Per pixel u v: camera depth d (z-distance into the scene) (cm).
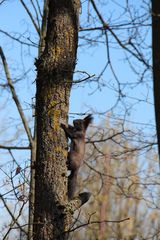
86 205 2519
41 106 1241
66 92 1248
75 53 1283
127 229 2975
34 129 1413
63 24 1272
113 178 1728
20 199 1188
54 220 1188
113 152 1697
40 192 1205
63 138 1227
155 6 1109
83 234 2034
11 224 1185
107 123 1664
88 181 1875
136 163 1806
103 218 2862
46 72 1247
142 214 3061
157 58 1088
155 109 1084
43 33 1520
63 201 1204
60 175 1209
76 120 1602
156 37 1096
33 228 1197
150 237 1709
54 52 1257
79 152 1524
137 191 1752
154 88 1088
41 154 1220
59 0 1281
